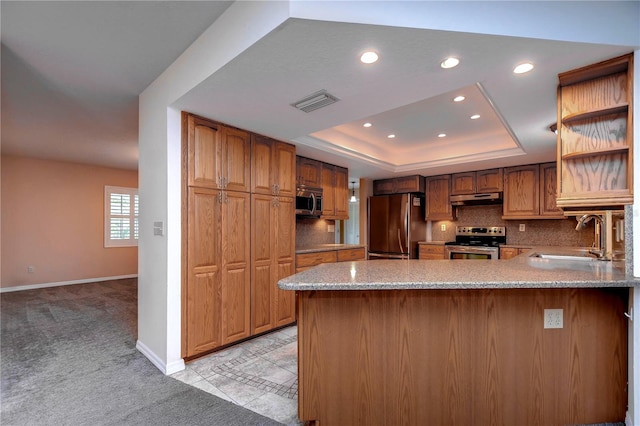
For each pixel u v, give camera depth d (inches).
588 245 173.2
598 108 72.0
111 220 253.9
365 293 68.9
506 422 68.6
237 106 95.4
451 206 209.0
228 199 111.5
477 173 197.0
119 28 75.3
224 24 70.8
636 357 63.6
